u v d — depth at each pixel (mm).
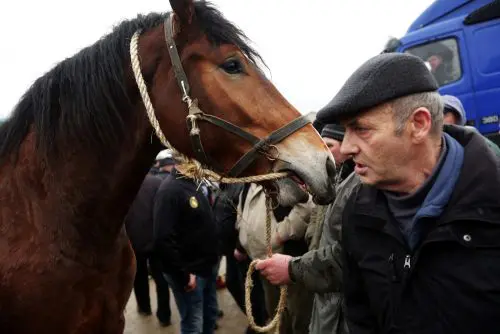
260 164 1187
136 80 1213
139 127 1265
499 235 745
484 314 741
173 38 1205
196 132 1171
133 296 4426
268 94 1196
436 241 781
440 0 5051
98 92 1238
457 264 774
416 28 5297
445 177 814
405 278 830
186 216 2436
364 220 926
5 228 1253
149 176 3291
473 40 4586
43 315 1190
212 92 1172
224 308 3824
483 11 4516
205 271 2547
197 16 1218
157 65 1237
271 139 1153
